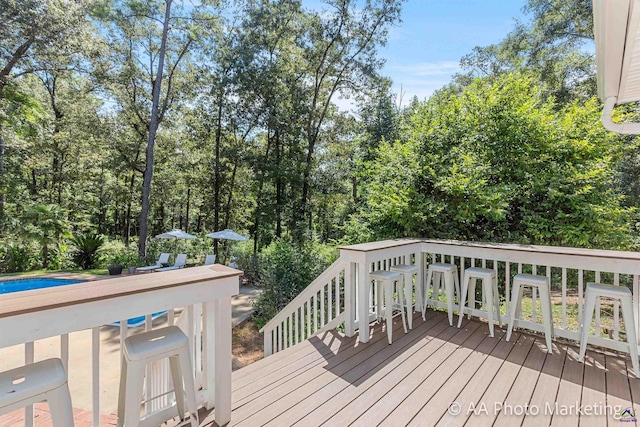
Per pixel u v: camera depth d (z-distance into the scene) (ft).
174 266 34.17
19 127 37.81
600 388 7.16
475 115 17.67
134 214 62.59
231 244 50.83
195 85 43.75
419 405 6.57
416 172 16.88
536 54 35.70
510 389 7.15
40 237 34.53
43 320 4.22
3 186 36.32
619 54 5.94
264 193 48.14
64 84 46.11
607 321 15.16
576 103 18.25
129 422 4.73
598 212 14.33
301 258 22.04
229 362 6.17
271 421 6.08
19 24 27.27
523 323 10.40
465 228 16.33
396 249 11.37
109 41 37.47
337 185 46.37
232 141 46.85
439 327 11.02
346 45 41.29
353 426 5.92
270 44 41.73
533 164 16.39
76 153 43.19
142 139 43.98
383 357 8.78
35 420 7.00
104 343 16.24
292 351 9.23
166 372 6.88
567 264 9.34
